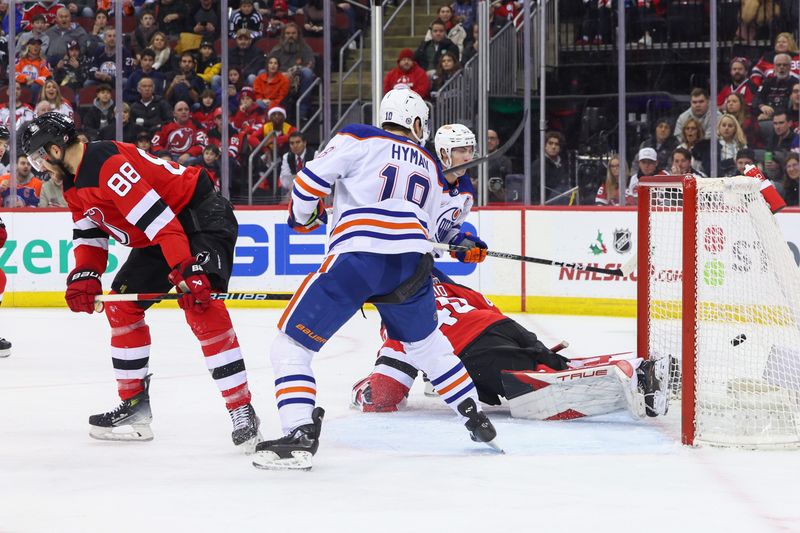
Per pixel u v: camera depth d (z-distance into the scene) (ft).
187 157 63.26
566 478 19.44
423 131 21.77
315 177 20.45
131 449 22.43
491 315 26.53
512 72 63.41
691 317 22.16
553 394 25.18
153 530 15.96
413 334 21.42
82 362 37.01
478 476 19.62
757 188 23.59
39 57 64.08
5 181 60.90
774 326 24.09
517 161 61.52
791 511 17.02
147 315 54.24
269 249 57.62
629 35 60.95
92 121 63.10
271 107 64.23
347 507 17.30
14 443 23.09
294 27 65.16
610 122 59.62
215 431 24.50
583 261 52.39
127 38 64.23
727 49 58.18
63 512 17.07
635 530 15.89
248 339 43.55
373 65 48.32
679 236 33.68
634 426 24.88
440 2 69.87
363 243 20.30
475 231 54.29
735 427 23.25
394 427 24.97
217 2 65.51
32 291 59.00
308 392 20.43
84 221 22.31
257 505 17.46
